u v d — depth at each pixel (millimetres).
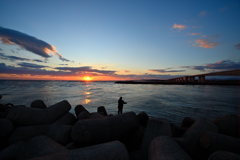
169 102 17953
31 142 2605
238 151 2461
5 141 3465
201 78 109438
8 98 20797
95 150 2131
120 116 3807
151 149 2207
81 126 3055
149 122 3340
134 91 38625
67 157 1923
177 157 1804
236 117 4227
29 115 4082
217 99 21297
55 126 3773
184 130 4574
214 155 1805
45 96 24516
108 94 29797
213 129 3484
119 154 2150
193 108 13898
